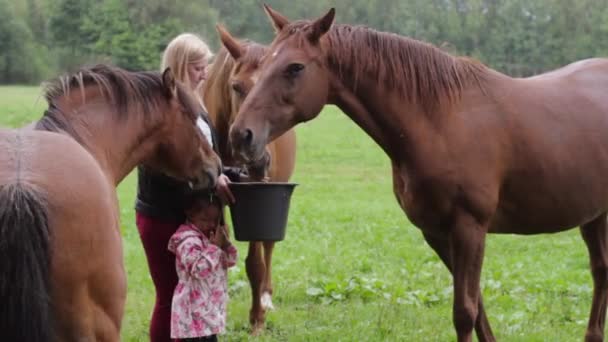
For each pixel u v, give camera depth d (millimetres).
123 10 47438
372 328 6047
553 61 46250
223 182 4445
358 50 4598
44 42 50125
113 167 3664
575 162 4938
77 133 3531
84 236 3025
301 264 8500
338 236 10258
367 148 21719
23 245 2842
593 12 46500
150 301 7000
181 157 3910
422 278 7836
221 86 5660
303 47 4477
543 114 4895
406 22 45000
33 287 2840
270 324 6301
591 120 5078
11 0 51156
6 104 25828
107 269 3113
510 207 4887
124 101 3717
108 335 3170
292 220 11367
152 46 46531
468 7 47062
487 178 4637
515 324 6230
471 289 4664
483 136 4660
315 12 39969
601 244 5527
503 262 8766
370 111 4676
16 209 2859
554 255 9273
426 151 4586
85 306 3080
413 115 4609
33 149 3057
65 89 3617
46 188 2959
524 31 46469
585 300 7082
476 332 5199
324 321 6340
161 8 47281
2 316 2836
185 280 4418
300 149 21359
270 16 4699
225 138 5750
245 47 5480
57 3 47688
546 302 6895
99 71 3746
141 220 4629
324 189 15070
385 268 8391
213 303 4453
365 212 12219
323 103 4578
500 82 4898
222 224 4523
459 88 4699
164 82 3807
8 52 47312
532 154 4777
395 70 4598
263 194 4461
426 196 4648
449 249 4996
